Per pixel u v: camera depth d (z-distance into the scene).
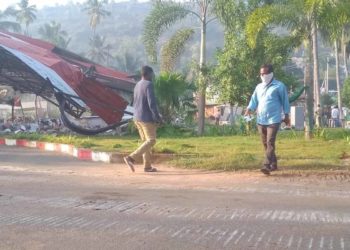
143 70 9.32
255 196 6.77
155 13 22.31
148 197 6.70
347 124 37.31
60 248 4.50
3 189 7.24
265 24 17.08
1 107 38.28
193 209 5.98
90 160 11.45
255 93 8.95
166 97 22.27
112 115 21.05
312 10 15.96
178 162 9.81
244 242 4.68
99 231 5.03
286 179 8.16
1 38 22.72
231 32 22.58
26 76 22.41
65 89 20.14
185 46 23.42
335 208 6.05
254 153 11.38
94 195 6.83
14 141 17.34
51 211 5.86
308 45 17.80
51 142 15.61
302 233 4.96
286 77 22.59
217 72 22.52
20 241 4.70
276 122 8.61
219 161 9.55
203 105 22.58
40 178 8.33
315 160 9.75
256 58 22.02
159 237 4.83
